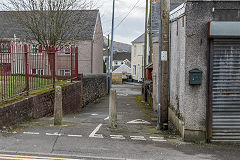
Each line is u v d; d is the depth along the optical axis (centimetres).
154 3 1773
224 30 640
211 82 662
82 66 3127
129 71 6112
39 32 1712
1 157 502
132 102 1867
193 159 545
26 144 582
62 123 807
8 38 2225
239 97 664
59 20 1697
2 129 690
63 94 1166
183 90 698
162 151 588
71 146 585
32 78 942
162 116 798
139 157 541
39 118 907
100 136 675
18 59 850
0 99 748
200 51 664
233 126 666
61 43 1803
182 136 700
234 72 661
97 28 3409
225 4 656
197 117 672
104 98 2273
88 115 1173
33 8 1669
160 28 796
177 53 812
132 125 863
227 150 620
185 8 668
